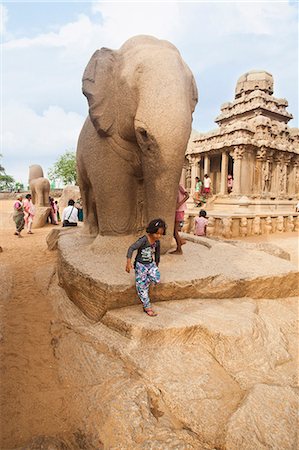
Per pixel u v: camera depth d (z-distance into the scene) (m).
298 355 2.86
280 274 3.80
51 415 2.31
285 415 2.02
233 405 2.19
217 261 4.17
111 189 4.34
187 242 5.45
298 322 3.42
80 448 2.03
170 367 2.50
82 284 3.46
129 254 2.97
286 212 12.22
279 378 2.47
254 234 10.94
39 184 14.37
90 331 3.11
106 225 4.53
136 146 4.07
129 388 2.34
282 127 16.86
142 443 1.94
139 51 3.62
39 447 1.93
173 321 2.87
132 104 3.60
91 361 2.74
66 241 5.22
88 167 4.59
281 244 9.12
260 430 1.92
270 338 2.95
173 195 3.44
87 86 3.92
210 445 1.93
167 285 3.31
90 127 4.60
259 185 15.80
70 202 8.75
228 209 13.41
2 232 11.83
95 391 2.41
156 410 2.19
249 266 4.03
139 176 4.38
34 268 6.15
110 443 1.99
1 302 4.24
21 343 3.21
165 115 3.14
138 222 4.64
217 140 17.28
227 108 20.48
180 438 1.96
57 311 3.82
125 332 2.88
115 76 3.90
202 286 3.46
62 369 2.78
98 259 4.02
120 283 3.16
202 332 2.81
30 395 2.50
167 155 3.21
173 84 3.22
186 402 2.20
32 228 13.09
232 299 3.55
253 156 15.74
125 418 2.10
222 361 2.62
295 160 17.44
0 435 2.14
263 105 17.83
